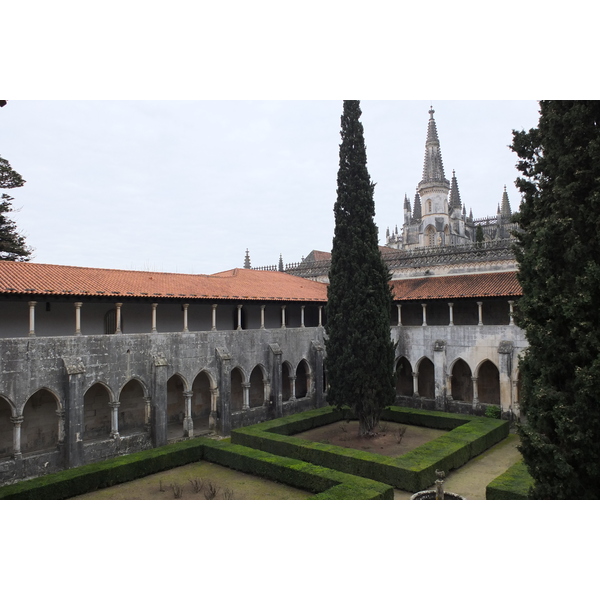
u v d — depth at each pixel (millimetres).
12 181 42969
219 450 26469
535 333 15812
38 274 26641
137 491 22453
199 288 33562
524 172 18031
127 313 31812
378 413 31469
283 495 21719
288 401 38125
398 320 41156
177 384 37125
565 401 14953
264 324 39156
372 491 19453
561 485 14594
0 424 27516
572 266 15391
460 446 25859
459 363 41844
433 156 73062
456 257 41906
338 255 32188
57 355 25031
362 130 31938
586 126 15453
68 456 24656
